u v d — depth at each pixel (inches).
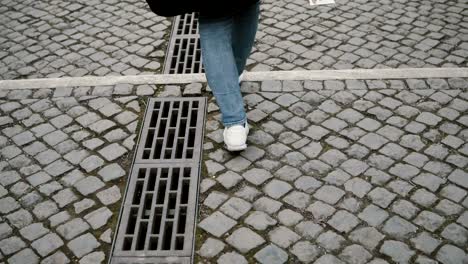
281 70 159.5
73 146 133.5
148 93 151.9
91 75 162.2
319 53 167.3
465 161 123.1
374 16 187.6
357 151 127.4
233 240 106.3
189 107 145.0
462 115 137.5
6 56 174.4
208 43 115.3
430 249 102.9
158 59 169.8
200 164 125.4
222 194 117.2
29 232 110.4
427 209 111.4
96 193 119.3
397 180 118.7
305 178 120.4
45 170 126.3
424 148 127.5
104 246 106.7
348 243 104.8
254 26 125.7
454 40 170.2
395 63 160.1
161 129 141.2
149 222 111.2
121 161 128.2
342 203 113.7
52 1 212.1
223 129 136.4
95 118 143.1
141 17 196.2
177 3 106.0
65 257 104.8
